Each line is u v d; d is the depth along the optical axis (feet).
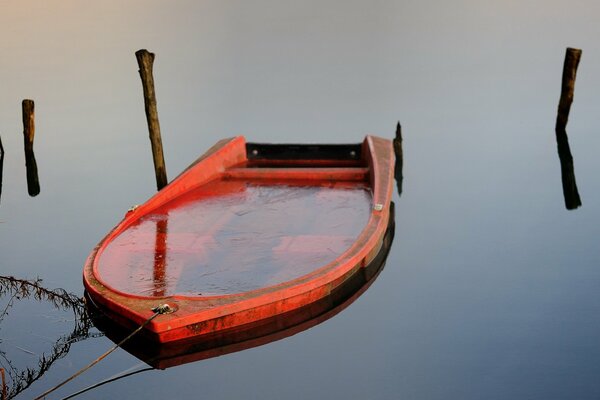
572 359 32.76
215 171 49.21
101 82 71.51
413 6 92.99
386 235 44.06
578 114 63.10
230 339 33.47
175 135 61.05
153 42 81.82
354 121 62.80
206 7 94.68
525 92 67.36
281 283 34.88
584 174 52.65
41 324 35.04
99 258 38.55
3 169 56.18
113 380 31.58
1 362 32.40
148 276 36.83
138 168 55.47
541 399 30.42
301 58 76.89
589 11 88.79
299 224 42.22
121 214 48.29
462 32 83.15
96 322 34.68
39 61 76.79
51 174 54.90
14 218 48.01
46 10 95.96
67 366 32.22
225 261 38.14
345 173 48.03
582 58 74.33
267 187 47.52
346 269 36.63
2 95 68.90
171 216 43.57
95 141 60.18
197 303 33.32
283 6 94.48
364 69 73.56
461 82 69.92
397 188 51.52
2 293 37.78
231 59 76.84
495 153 56.44
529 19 86.74
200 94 69.00
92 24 88.63
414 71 72.69
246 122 63.31
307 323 35.27
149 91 50.11
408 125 61.77
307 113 64.69
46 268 40.96
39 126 62.90
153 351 32.71
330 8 93.20
